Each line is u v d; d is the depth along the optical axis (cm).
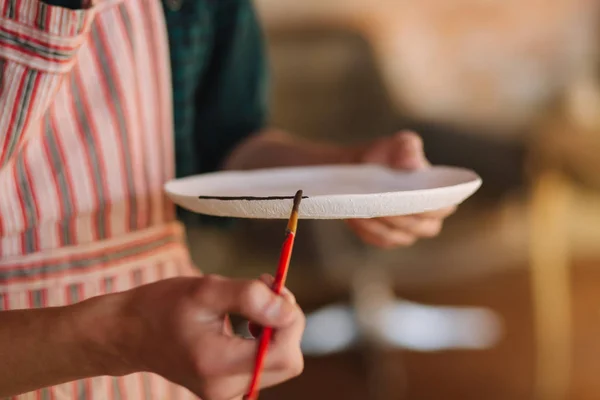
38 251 61
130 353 43
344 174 69
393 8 256
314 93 173
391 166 70
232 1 80
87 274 64
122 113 64
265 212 48
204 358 40
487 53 265
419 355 195
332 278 162
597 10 266
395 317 204
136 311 42
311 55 173
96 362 45
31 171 60
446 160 179
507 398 175
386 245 70
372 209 47
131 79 65
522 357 192
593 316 211
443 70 263
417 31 260
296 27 188
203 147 88
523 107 265
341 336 192
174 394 70
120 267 66
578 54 266
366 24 255
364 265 160
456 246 190
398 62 259
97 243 64
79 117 62
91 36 62
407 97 257
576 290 227
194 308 40
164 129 69
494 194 176
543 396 174
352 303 189
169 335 41
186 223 85
